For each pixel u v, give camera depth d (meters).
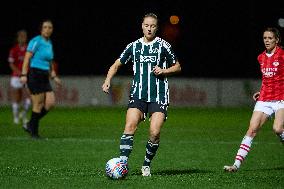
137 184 28.52
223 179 30.52
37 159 38.50
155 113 30.44
